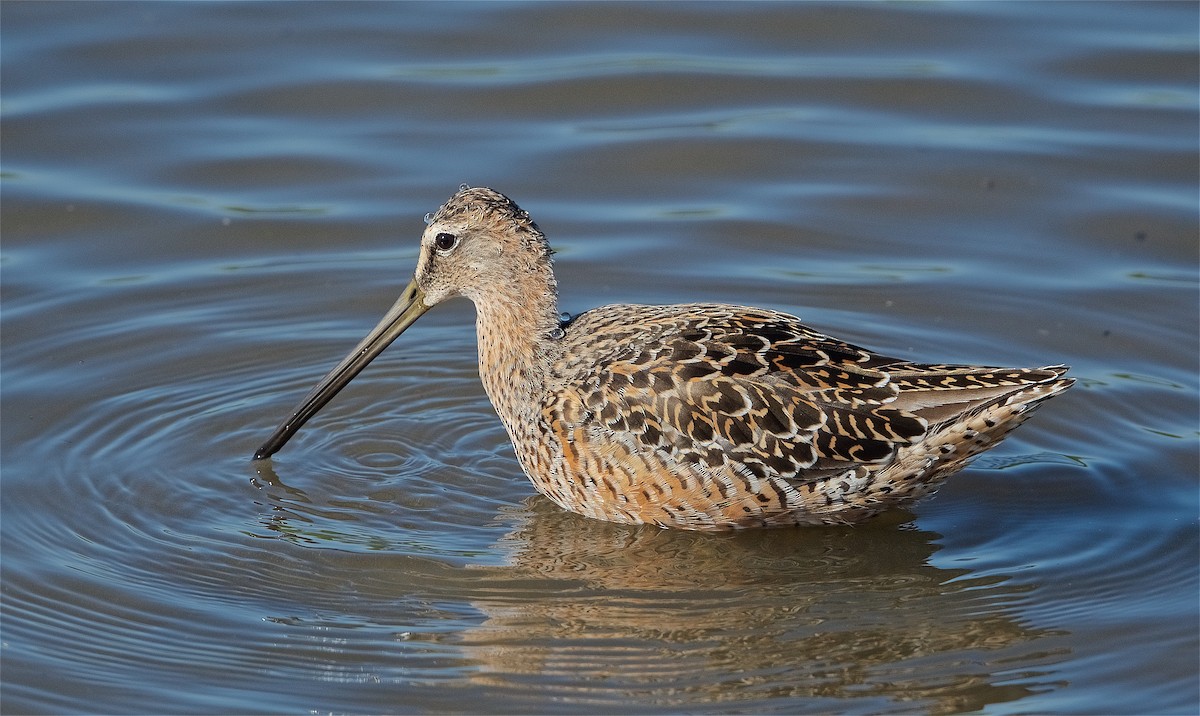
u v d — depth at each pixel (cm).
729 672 1116
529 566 1252
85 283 1689
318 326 1648
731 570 1251
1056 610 1198
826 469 1238
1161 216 1778
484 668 1121
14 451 1411
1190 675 1115
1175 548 1279
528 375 1321
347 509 1341
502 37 2077
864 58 2038
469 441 1464
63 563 1255
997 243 1753
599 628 1170
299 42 2048
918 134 1911
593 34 2091
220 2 2105
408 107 1953
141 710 1084
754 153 1892
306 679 1115
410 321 1405
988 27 2078
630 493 1275
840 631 1170
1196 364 1562
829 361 1251
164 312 1653
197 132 1900
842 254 1744
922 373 1230
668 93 1983
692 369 1251
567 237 1766
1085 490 1377
